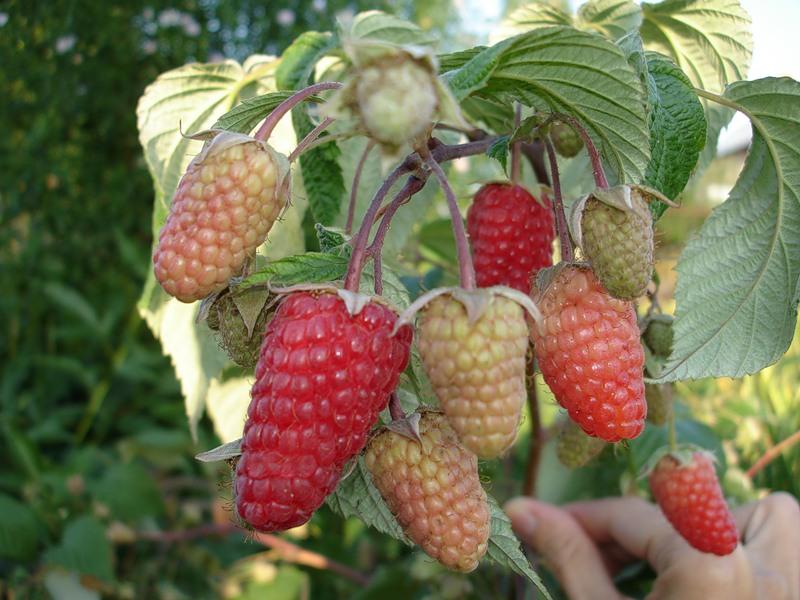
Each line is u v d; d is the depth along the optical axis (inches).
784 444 10.2
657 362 7.3
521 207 6.0
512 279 5.9
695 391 14.8
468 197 6.8
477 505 4.8
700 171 7.6
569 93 4.9
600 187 4.9
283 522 4.3
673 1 7.1
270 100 5.5
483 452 4.1
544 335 4.9
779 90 5.6
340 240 5.6
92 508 13.2
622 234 4.7
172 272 4.4
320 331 4.3
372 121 3.8
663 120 5.3
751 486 11.4
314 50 7.1
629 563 9.8
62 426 17.3
